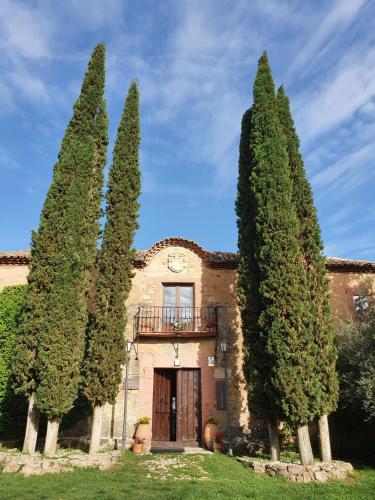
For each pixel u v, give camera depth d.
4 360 13.55
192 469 10.09
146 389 14.82
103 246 12.98
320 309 11.78
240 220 14.07
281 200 12.08
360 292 16.39
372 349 11.48
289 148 13.97
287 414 10.20
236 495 7.74
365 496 7.83
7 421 12.78
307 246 12.55
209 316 15.84
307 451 10.03
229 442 12.80
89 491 7.82
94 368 11.59
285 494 8.03
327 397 10.91
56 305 11.04
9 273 16.59
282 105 14.87
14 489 7.86
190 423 14.60
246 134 15.36
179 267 16.52
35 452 10.71
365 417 12.80
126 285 12.74
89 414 13.94
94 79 14.73
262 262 11.90
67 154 12.88
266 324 11.30
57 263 11.49
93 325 12.23
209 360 15.14
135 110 15.24
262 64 14.67
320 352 11.23
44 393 10.31
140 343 15.45
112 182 13.82
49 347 10.62
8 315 14.18
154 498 7.36
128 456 11.88
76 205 12.23
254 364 11.81
